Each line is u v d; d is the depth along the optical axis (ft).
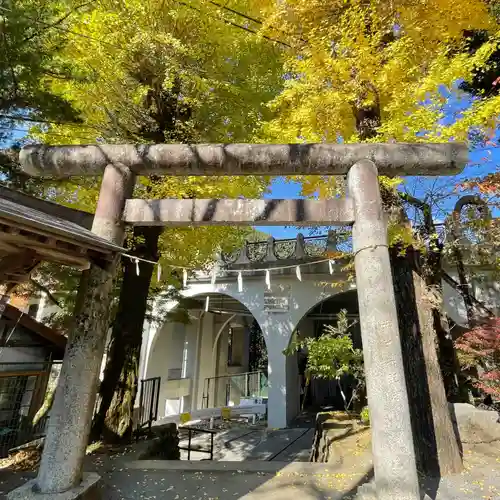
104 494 13.05
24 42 14.55
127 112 20.12
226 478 14.58
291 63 17.48
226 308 55.67
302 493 12.96
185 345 55.31
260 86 21.85
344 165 13.69
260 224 13.53
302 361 51.42
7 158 17.33
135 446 19.35
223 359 61.46
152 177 20.01
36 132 18.79
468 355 20.88
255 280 40.16
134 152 13.93
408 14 15.84
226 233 24.89
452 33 16.01
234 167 13.85
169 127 21.71
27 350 26.43
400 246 16.65
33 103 16.10
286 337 37.70
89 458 17.21
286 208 13.20
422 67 15.97
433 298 17.16
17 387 25.75
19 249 10.47
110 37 17.66
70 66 16.08
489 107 12.97
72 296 25.54
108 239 12.87
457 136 14.17
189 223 13.48
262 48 20.71
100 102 19.06
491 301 29.55
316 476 14.62
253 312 39.45
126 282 22.54
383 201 16.78
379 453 10.73
